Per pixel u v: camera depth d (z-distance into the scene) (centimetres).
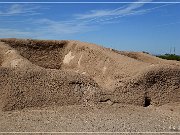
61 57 2580
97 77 2000
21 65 1697
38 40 2588
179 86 1602
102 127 1160
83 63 2245
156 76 1584
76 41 2531
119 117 1316
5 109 1366
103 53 2094
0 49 2142
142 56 2450
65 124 1189
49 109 1387
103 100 1457
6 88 1441
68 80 1503
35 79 1489
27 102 1402
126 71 1741
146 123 1248
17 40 2520
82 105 1426
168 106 1512
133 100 1486
